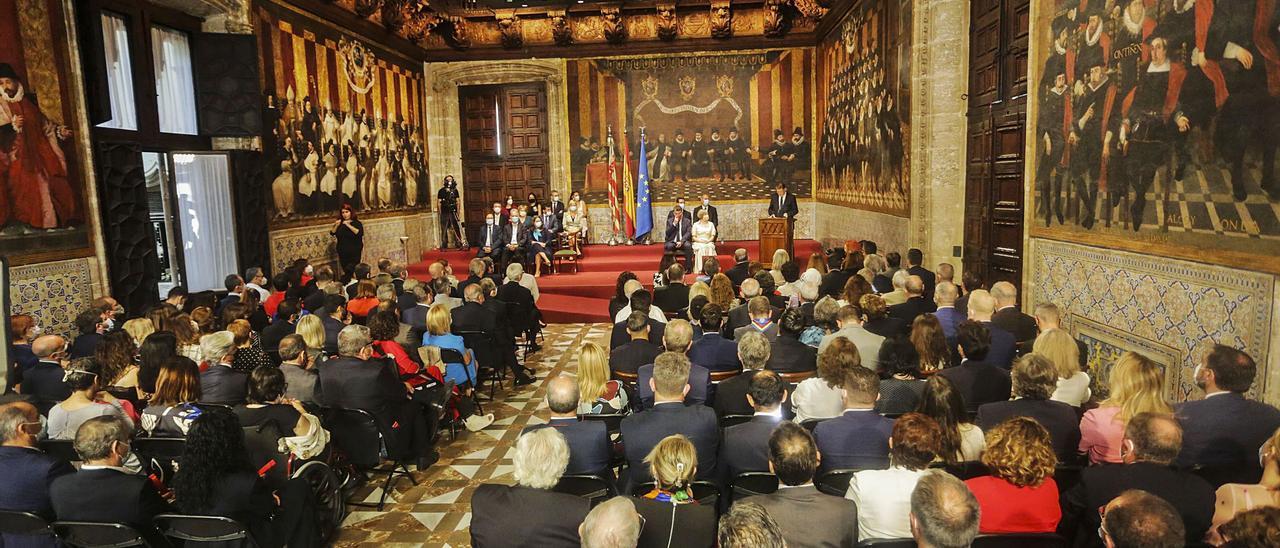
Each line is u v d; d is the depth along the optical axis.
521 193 19.16
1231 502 2.89
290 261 12.67
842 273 9.19
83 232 8.48
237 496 3.61
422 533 5.06
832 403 4.35
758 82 18.58
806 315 6.45
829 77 16.98
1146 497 2.22
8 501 3.59
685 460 3.13
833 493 3.62
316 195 13.54
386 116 16.47
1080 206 6.71
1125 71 5.92
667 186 18.98
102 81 8.66
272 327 7.08
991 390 4.49
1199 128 5.00
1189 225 5.14
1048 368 3.78
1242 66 4.58
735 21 18.17
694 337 6.89
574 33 18.42
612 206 18.48
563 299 14.02
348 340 5.43
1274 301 4.34
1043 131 7.43
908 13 10.98
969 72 9.98
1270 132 4.37
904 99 11.30
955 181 10.27
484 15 17.81
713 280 7.85
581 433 3.99
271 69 12.17
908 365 4.43
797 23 18.08
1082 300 6.71
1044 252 7.46
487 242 16.17
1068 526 3.24
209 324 6.81
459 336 7.42
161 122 10.69
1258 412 3.48
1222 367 3.53
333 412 5.34
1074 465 3.68
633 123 18.81
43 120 8.00
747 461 3.84
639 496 3.46
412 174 17.80
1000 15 8.73
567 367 9.88
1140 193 5.73
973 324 4.55
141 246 9.23
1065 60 6.94
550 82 18.73
